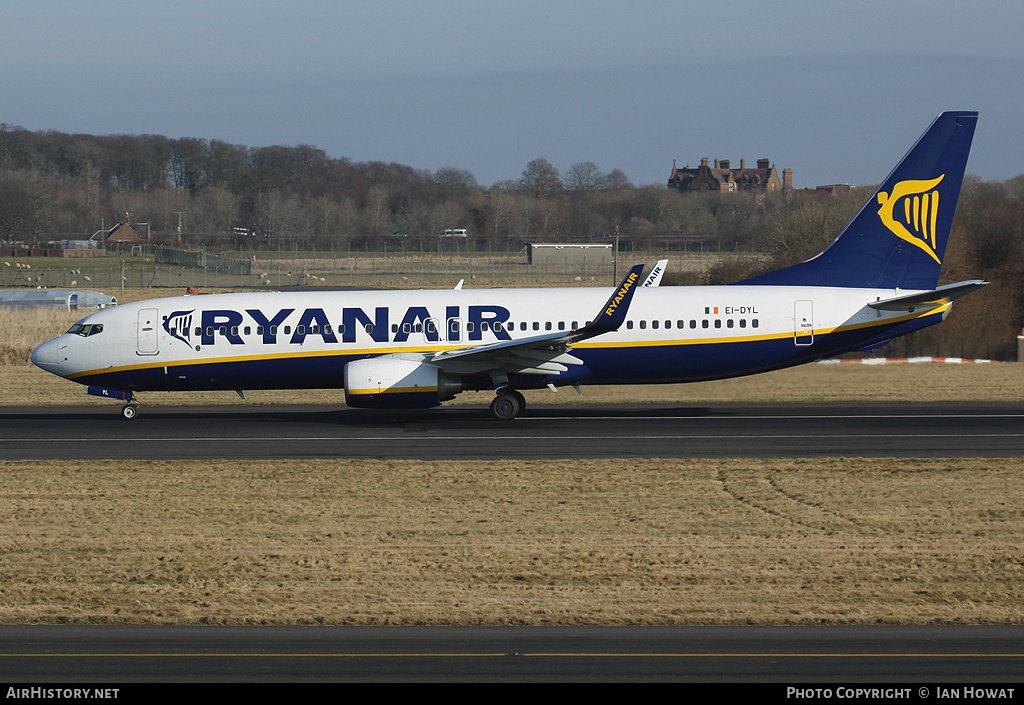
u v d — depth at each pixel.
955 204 122.94
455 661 47.91
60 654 49.22
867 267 124.62
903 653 48.66
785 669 46.81
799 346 122.31
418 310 125.31
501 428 117.75
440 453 101.88
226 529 72.81
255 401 147.50
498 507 78.50
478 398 147.12
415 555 65.50
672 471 90.94
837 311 121.81
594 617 53.62
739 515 75.38
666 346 121.75
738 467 92.31
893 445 103.88
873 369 167.50
